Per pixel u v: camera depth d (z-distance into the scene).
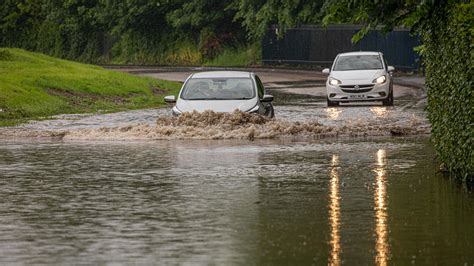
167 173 30.61
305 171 30.77
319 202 24.81
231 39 140.62
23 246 19.91
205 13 141.00
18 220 22.80
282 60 125.00
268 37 126.88
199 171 30.98
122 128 44.88
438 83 29.67
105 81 75.19
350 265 17.94
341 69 63.81
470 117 25.75
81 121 52.34
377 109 58.75
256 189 27.05
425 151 36.25
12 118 54.41
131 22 150.88
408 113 55.16
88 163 33.50
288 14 120.50
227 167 31.91
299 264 18.05
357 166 31.91
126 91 73.50
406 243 19.75
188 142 40.78
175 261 18.39
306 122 46.00
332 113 55.75
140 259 18.59
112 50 157.75
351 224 21.83
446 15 28.62
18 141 42.16
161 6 148.12
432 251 18.98
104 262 18.38
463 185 27.20
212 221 22.34
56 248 19.69
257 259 18.50
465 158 26.53
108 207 24.41
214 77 46.00
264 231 21.16
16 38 169.12
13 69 80.25
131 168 31.97
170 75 104.44
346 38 114.75
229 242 20.06
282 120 48.75
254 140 41.50
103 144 40.31
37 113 56.88
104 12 154.88
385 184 27.75
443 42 28.66
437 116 30.02
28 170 31.78
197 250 19.33
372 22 31.89
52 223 22.41
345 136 42.88
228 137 42.06
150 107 63.94
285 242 19.98
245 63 133.88
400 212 23.23
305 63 121.31
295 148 37.78
